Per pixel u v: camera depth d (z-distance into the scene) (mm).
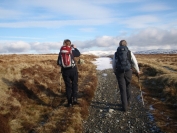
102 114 3377
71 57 3477
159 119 3059
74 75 3570
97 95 4688
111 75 8492
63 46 3525
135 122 2996
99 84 6234
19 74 5238
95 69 10945
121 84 3438
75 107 3398
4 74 4957
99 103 4016
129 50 3355
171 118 3090
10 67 5953
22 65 6891
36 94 4164
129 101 3740
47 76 5934
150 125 2865
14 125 2818
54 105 3732
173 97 4016
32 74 5660
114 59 3377
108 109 3596
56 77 6184
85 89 4773
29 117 3148
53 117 3018
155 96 4477
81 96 4270
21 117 3109
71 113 3146
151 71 8328
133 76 7676
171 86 4707
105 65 14242
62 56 3447
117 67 3326
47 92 4406
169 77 5465
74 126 2742
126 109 3486
